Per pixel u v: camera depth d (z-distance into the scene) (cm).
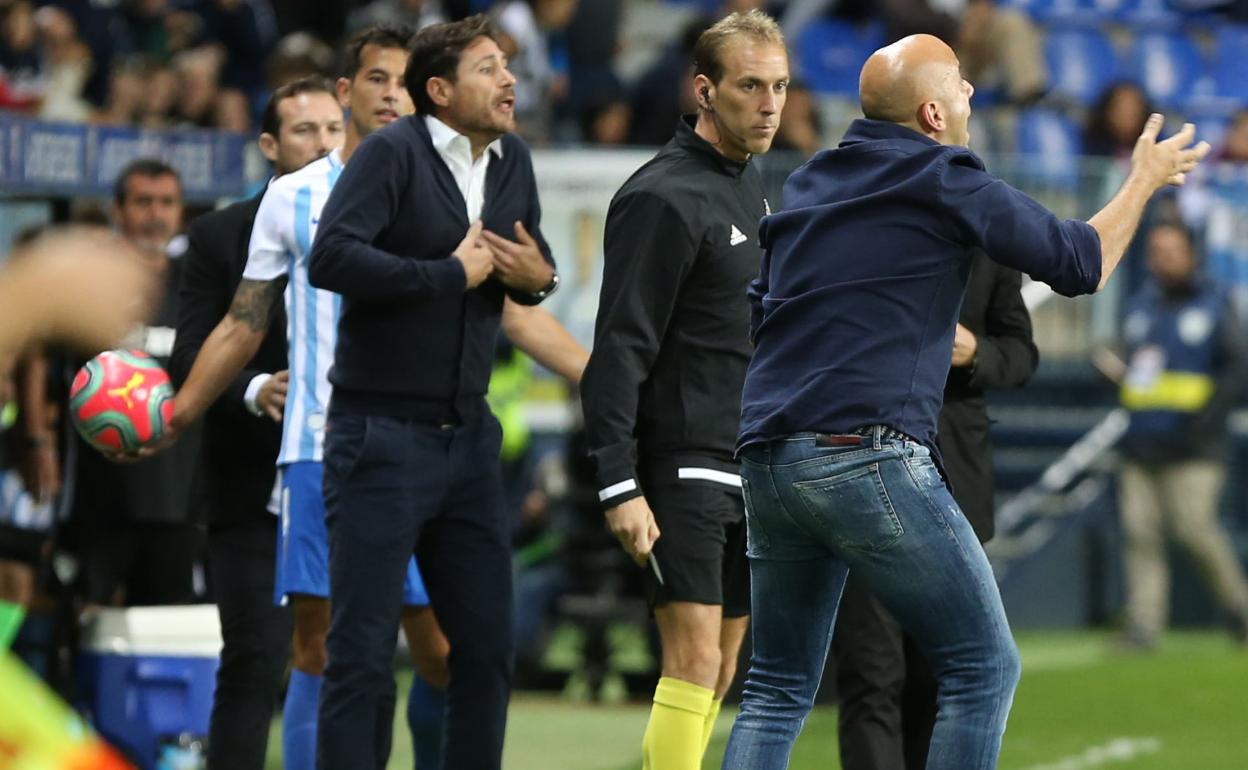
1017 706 3441
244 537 2175
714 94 1955
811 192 1758
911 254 1694
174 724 2364
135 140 2697
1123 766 2850
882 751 2114
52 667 2416
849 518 1689
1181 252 4341
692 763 1967
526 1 5306
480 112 1922
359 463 1905
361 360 1920
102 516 2544
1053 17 6381
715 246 1948
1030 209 1675
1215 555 4347
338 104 2312
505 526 1981
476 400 1966
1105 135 5362
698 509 1961
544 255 2039
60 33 4838
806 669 1802
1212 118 6234
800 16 6138
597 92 5272
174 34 5316
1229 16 6569
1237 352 4334
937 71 1744
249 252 2133
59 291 892
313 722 2139
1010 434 4856
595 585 3725
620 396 1920
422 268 1877
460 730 1958
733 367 1975
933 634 1703
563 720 3450
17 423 2558
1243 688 3625
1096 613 4784
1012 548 4738
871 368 1692
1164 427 4297
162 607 2506
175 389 2180
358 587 1902
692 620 1966
